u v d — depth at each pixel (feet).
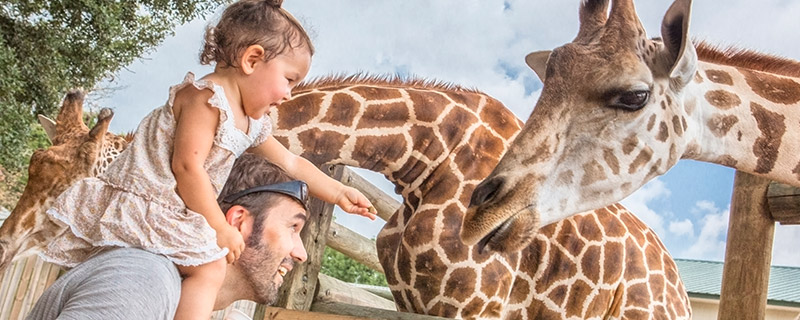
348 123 13.52
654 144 12.01
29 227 15.81
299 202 7.17
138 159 7.27
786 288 45.09
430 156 13.85
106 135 17.16
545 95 12.21
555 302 14.58
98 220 7.06
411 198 14.30
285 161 8.95
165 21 48.47
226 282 7.05
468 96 14.64
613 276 15.03
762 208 15.05
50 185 15.90
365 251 18.51
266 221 6.98
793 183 12.63
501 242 11.91
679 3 11.63
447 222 13.53
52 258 7.07
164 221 6.86
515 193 11.76
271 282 7.07
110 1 45.03
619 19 12.21
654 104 11.96
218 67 7.89
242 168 7.18
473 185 13.84
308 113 13.28
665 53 12.04
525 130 12.14
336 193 9.06
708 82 12.62
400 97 13.93
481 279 13.53
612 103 11.81
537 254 14.60
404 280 13.93
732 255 15.26
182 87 7.48
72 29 44.06
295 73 8.00
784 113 12.45
